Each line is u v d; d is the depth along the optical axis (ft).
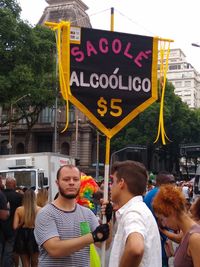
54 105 118.42
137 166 11.68
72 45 17.54
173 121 167.84
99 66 17.81
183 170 166.50
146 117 154.40
